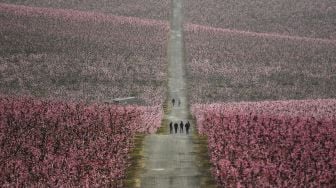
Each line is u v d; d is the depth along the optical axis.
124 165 161.00
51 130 188.50
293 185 140.38
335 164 156.50
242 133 186.62
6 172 150.62
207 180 151.12
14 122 193.25
